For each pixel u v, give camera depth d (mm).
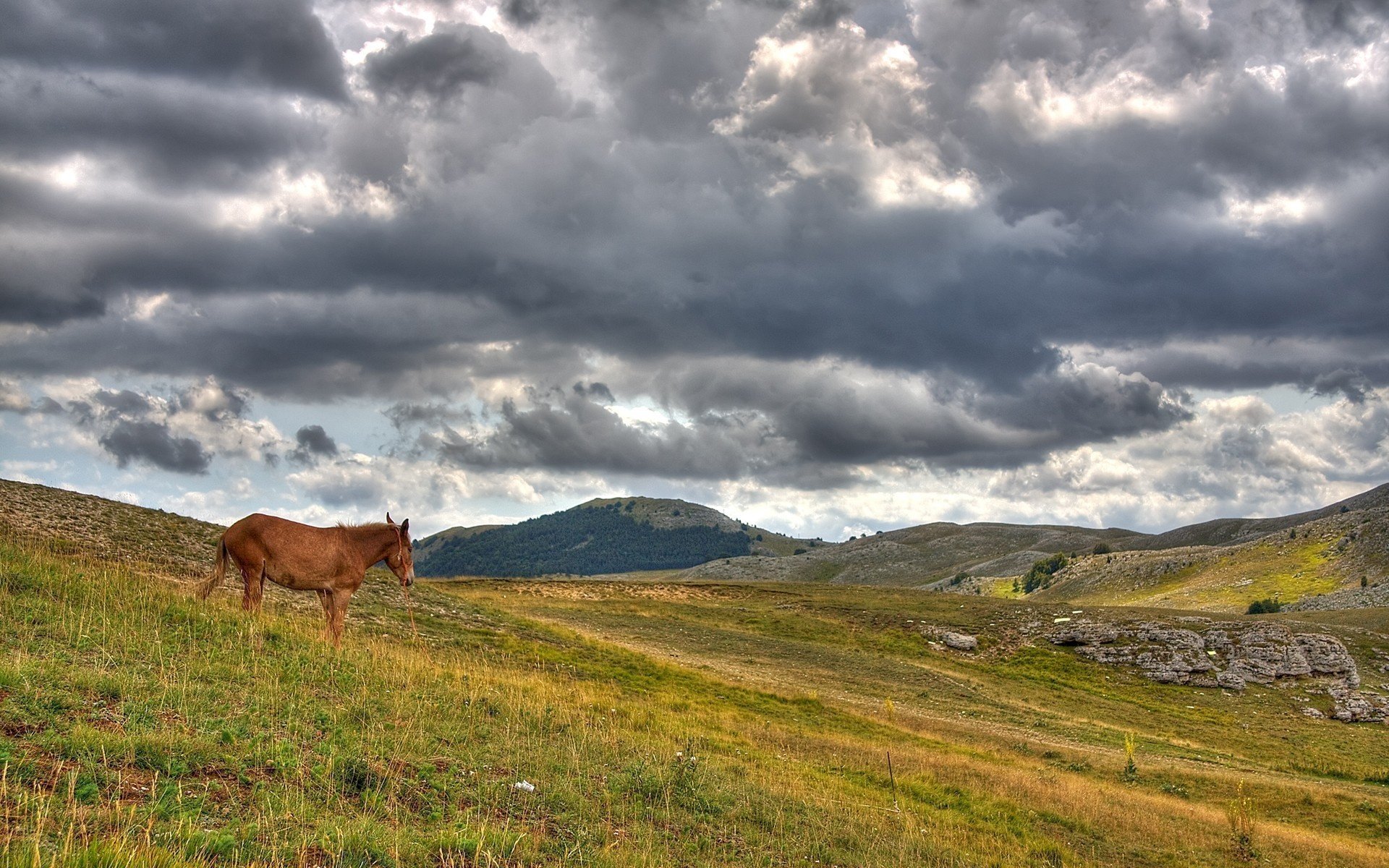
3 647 12625
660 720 22969
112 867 6566
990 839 18594
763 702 33562
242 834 8156
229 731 11000
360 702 14664
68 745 9211
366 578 37812
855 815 17469
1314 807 29109
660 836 12547
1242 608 146875
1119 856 20000
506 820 11156
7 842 6680
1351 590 135625
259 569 18734
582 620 53562
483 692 18609
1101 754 35125
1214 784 31188
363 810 10000
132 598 17234
